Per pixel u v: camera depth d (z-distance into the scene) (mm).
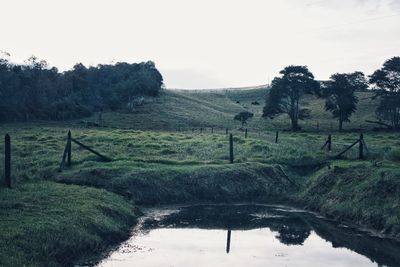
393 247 19891
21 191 22750
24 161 33406
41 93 98125
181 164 34406
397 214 22078
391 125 86875
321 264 17703
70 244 16812
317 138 57875
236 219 25688
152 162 34438
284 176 33219
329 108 88125
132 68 134375
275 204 30047
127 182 29109
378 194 24375
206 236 21828
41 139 47438
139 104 105750
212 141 46594
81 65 130000
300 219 25750
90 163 32562
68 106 93062
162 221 24641
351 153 36719
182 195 29969
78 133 55125
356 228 23203
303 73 86688
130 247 19188
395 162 30266
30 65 120000
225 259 18109
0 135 51281
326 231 23031
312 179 31750
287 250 19656
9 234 15367
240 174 32219
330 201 27297
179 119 90125
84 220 19109
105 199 24078
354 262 18000
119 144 44500
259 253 19125
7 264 13492
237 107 123438
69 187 25469
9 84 93750
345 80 87125
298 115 88438
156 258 17859
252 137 53531
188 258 18078
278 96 87938
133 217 24094
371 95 119500
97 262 16953
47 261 15156
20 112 87125
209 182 31188
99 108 101812
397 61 88875
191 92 150125
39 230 16453
